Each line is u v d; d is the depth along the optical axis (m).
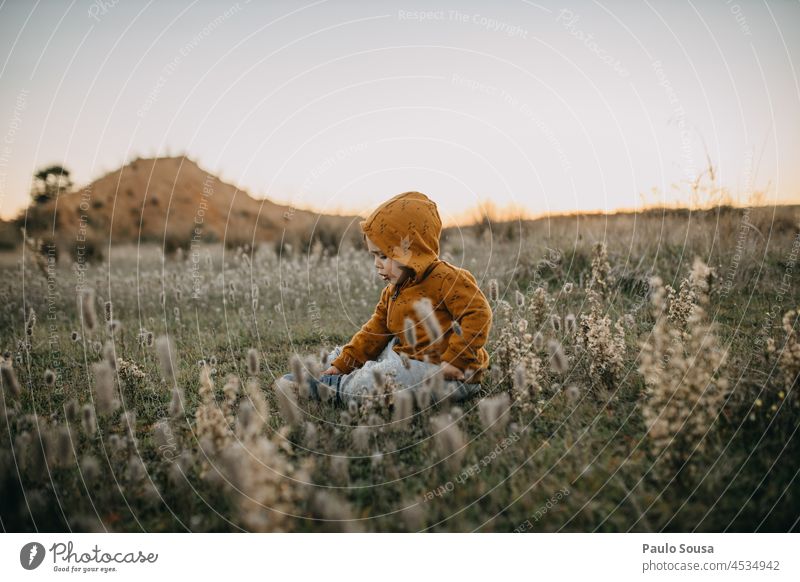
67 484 2.21
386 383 2.60
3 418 2.67
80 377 3.22
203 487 2.17
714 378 2.68
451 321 2.95
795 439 2.27
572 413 2.60
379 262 3.02
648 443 2.37
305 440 2.41
